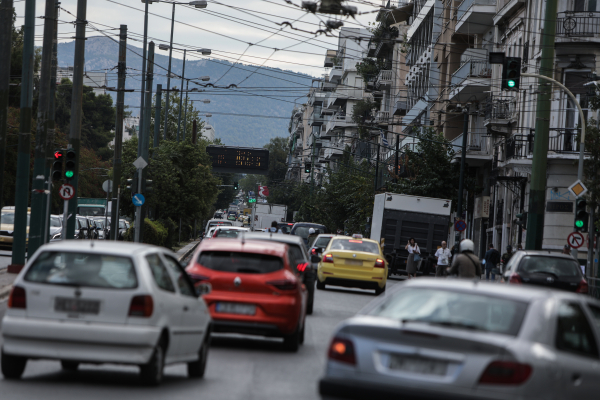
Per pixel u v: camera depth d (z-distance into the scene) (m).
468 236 87.19
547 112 42.75
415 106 114.12
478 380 10.32
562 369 10.80
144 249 16.20
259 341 23.88
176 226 92.38
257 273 21.27
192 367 17.14
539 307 11.25
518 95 67.88
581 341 11.87
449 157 85.81
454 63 95.19
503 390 10.22
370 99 161.75
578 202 45.16
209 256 21.62
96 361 14.94
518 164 61.47
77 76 48.38
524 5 67.38
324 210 128.50
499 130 70.44
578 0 58.94
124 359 14.91
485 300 11.45
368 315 11.68
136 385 15.64
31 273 15.39
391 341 10.86
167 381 16.42
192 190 94.44
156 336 15.05
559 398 10.73
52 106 49.31
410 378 10.60
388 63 145.25
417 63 116.50
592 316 12.58
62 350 14.98
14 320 15.07
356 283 44.97
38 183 43.69
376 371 10.80
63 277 15.25
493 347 10.40
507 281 31.77
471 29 83.19
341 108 194.75
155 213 94.56
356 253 45.12
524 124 65.88
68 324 14.92
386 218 61.97
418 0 126.94
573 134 58.25
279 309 20.94
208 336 17.97
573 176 58.56
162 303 15.45
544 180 42.75
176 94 145.88
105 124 170.62
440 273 58.62
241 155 142.25
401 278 66.44
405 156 93.19
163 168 91.62
